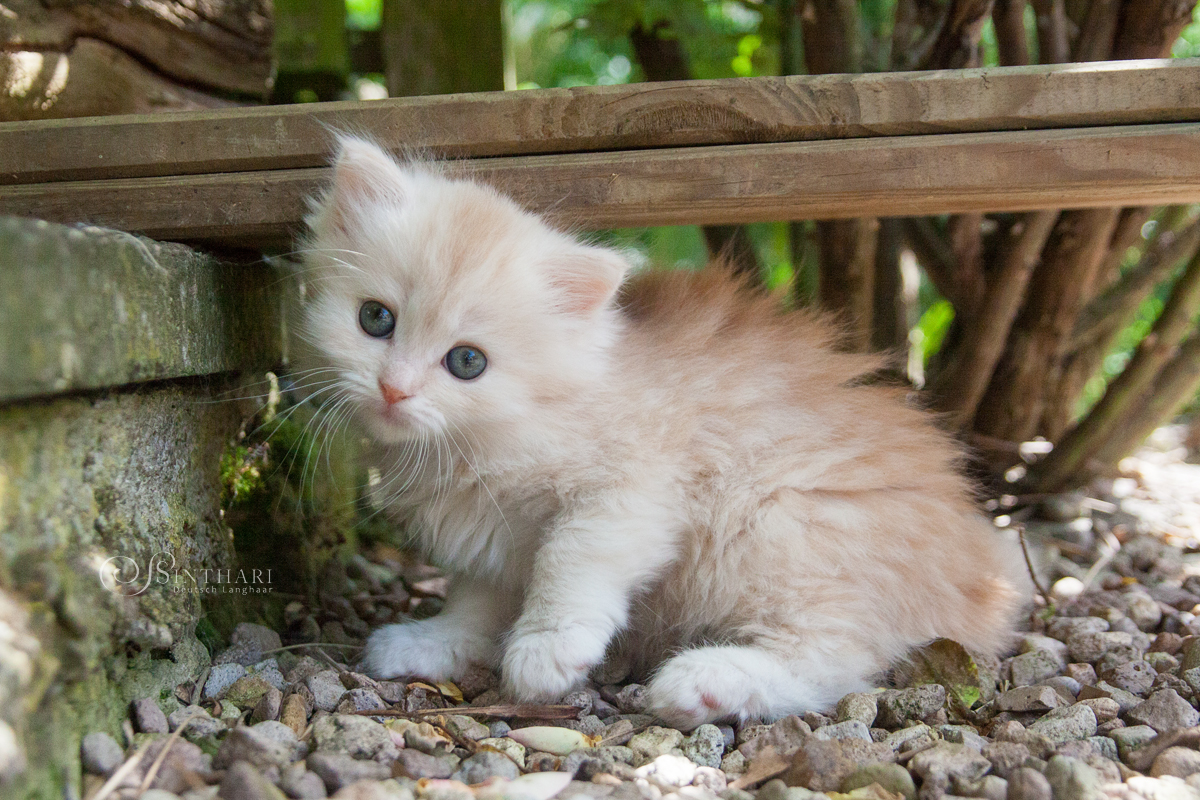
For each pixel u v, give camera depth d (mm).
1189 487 869
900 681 646
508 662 629
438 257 624
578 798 571
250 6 718
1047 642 670
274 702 607
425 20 826
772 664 628
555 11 1550
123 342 580
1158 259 801
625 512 632
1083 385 834
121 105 679
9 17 664
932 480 660
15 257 538
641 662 668
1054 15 743
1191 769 582
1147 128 626
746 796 577
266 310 690
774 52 913
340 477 732
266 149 638
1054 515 803
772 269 1008
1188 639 666
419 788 572
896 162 630
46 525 560
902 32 772
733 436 642
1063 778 573
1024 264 764
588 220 662
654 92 634
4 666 532
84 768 563
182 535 624
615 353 646
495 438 633
